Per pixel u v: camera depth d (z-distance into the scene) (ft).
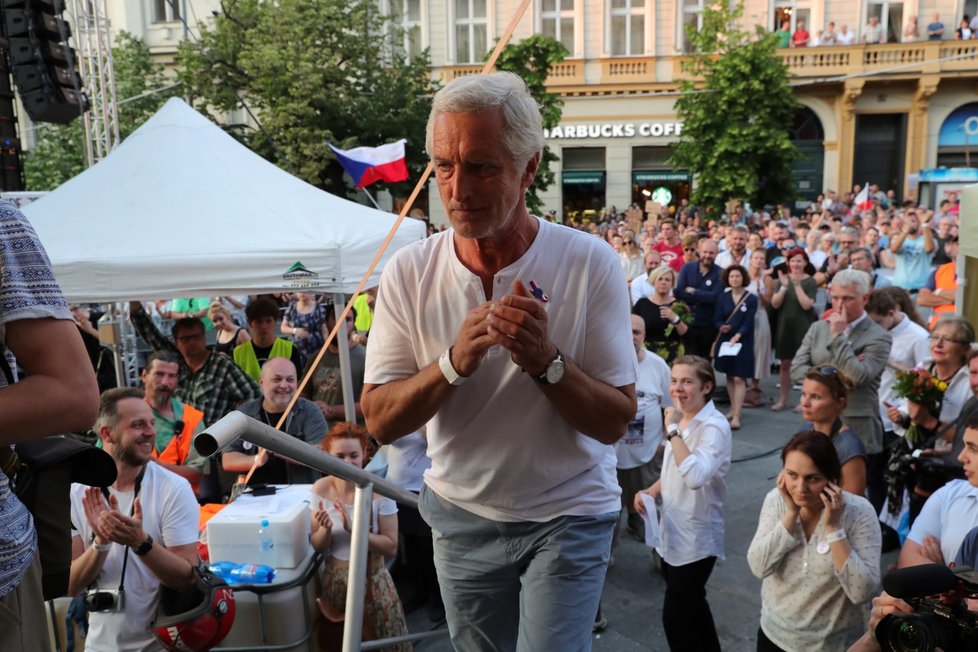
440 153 4.67
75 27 30.01
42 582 4.32
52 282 3.88
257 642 10.29
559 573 5.27
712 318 27.12
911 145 74.74
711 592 14.66
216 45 59.31
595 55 73.72
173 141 18.16
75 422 3.71
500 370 5.19
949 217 34.01
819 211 61.93
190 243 15.85
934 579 5.89
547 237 5.15
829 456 9.00
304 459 5.65
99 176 17.51
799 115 76.54
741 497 19.26
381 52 70.33
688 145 62.64
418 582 14.29
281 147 57.52
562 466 5.38
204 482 15.11
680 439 11.47
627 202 76.18
